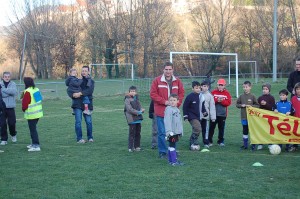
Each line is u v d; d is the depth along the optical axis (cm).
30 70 6041
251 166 746
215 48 5562
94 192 585
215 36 5628
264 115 917
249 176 670
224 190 588
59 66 5950
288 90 969
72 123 1507
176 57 4072
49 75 5788
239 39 5669
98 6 5641
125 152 908
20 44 5603
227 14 5647
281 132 905
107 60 5656
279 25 5425
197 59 4091
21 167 754
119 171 714
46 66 5756
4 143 1035
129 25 5503
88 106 1066
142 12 5391
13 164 780
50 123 1506
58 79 5441
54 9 5803
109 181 646
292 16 5403
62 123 1506
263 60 5472
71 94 1046
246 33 5600
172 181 641
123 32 5569
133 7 5497
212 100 957
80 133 1057
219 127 991
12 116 1055
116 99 2642
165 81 816
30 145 966
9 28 5709
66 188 607
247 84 958
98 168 740
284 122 902
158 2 5431
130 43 5494
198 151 909
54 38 5675
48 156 861
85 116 1070
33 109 925
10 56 6069
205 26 5612
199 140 1078
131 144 919
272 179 650
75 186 618
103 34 5622
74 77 1054
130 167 746
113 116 1738
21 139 1130
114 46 5594
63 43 5847
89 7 5709
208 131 972
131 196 563
